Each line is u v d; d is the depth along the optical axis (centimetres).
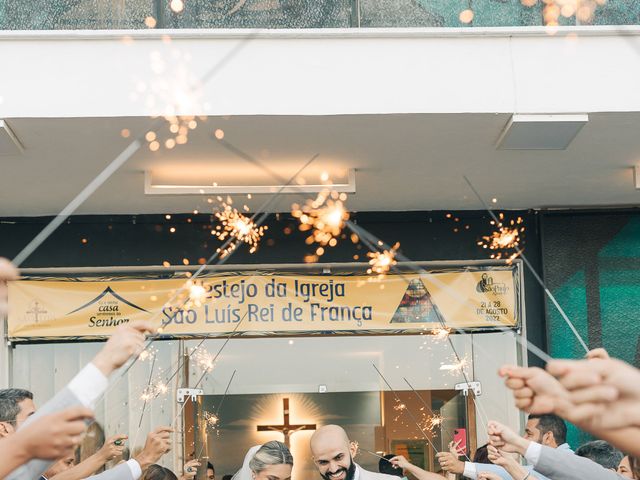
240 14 514
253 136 508
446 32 478
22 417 398
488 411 692
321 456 475
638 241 691
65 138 502
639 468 301
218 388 688
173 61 472
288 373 692
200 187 593
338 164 567
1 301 118
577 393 79
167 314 676
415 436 693
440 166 575
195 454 680
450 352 699
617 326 680
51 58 471
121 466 416
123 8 514
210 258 679
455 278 689
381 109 475
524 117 480
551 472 339
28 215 673
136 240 679
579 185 628
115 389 680
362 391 696
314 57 477
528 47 485
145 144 514
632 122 500
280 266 684
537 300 690
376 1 508
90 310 673
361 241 686
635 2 512
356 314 683
